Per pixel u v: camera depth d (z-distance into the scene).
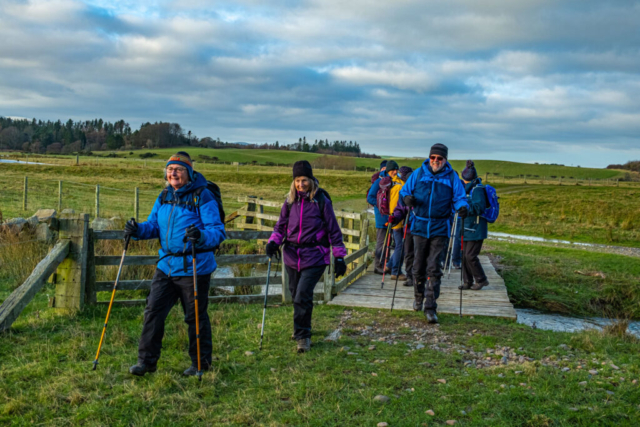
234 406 3.83
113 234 6.57
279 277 7.27
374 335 5.81
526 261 12.08
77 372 4.36
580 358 5.08
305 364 4.73
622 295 9.84
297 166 5.02
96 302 6.52
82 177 38.06
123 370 4.41
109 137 162.88
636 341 5.86
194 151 144.00
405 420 3.65
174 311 6.32
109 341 5.18
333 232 5.09
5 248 8.80
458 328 6.09
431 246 6.29
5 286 7.56
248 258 7.18
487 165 126.12
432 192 6.14
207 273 4.32
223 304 7.03
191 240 4.01
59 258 6.10
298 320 5.12
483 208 7.93
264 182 47.72
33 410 3.68
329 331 5.93
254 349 5.12
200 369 4.32
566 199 35.09
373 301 7.35
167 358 4.76
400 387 4.25
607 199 37.16
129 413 3.68
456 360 4.97
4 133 156.62
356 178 51.34
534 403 3.89
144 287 6.70
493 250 13.72
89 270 6.44
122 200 22.08
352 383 4.29
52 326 5.62
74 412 3.70
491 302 7.39
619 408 3.81
